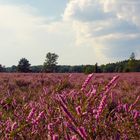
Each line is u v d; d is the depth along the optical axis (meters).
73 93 3.34
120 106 3.85
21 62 70.50
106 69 83.69
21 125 3.12
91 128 2.87
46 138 3.52
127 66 79.50
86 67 63.84
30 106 4.15
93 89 2.91
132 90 14.25
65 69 81.12
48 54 68.88
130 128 3.40
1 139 3.19
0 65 75.69
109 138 3.05
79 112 2.63
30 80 19.98
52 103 3.81
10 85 16.75
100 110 2.84
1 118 4.21
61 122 3.12
